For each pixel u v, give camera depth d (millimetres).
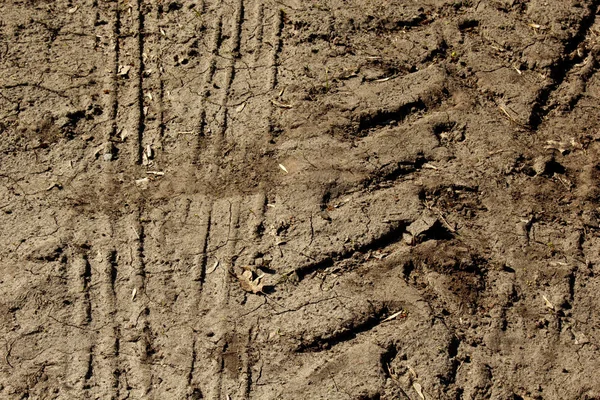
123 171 1677
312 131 1712
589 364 1538
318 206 1646
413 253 1611
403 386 1518
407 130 1720
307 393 1512
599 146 1721
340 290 1582
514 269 1605
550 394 1519
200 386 1518
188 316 1563
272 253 1608
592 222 1651
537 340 1554
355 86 1761
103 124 1719
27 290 1571
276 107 1737
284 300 1574
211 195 1657
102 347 1540
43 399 1504
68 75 1766
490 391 1520
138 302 1571
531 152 1707
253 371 1527
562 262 1612
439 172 1683
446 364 1530
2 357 1528
